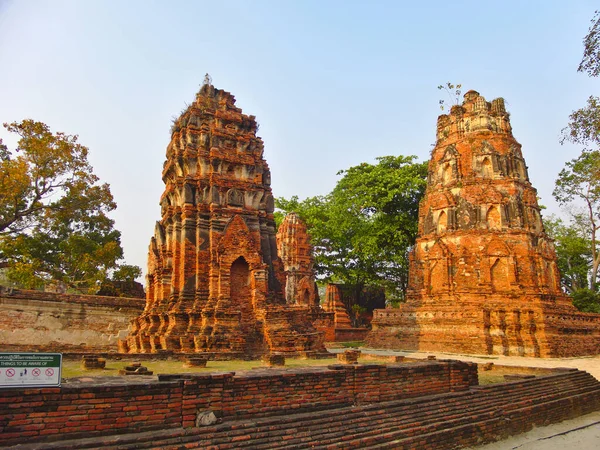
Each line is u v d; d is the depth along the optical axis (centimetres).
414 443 1257
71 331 2947
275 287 2594
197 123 2630
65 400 902
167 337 2211
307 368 1409
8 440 841
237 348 2162
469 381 1673
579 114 1878
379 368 1395
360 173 5903
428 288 4144
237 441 1026
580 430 1653
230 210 2503
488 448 1423
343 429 1187
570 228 6053
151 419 984
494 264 3844
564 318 3653
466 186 4159
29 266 3512
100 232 4781
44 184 3641
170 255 2530
